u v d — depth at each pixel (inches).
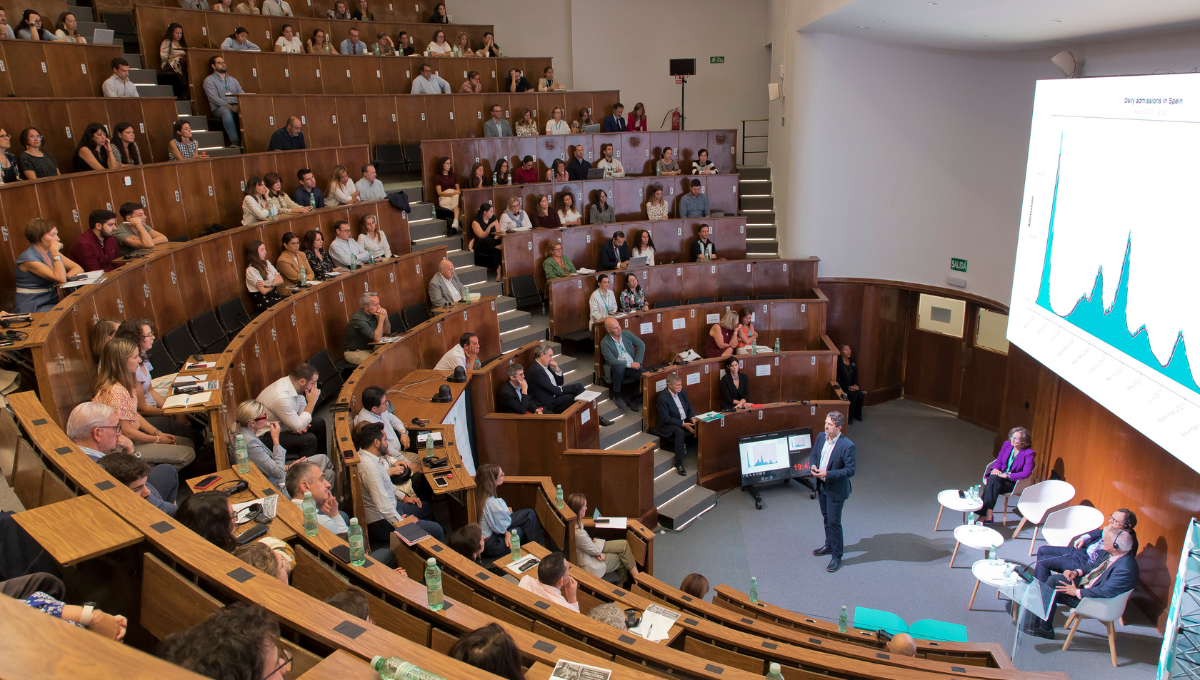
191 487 196.1
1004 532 381.1
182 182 362.6
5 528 121.7
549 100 611.5
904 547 370.3
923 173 510.3
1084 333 310.7
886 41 502.3
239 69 497.0
